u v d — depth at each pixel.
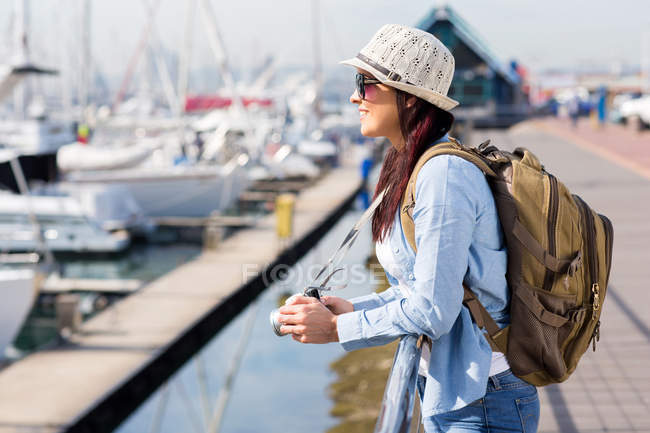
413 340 1.60
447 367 1.67
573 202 1.70
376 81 1.69
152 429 9.43
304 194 29.83
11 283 11.65
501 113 54.47
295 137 39.50
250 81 64.50
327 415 9.04
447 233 1.54
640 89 85.38
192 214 24.20
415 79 1.65
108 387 9.49
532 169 1.69
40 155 20.48
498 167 1.71
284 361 11.66
